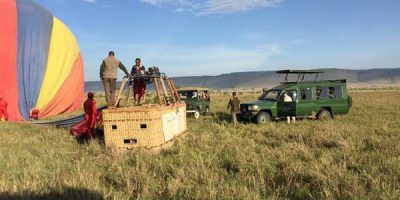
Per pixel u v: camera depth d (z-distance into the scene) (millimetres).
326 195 6070
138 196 6250
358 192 6207
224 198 6090
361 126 14688
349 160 8461
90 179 7070
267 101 18312
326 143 10828
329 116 18828
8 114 22578
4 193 6238
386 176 6977
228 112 23562
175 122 12023
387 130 13344
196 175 7352
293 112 18172
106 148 10188
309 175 7203
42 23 25922
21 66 23906
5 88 22875
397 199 5883
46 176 7492
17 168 8227
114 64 13680
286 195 6426
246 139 11883
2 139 12594
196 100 22141
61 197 6195
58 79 26250
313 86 18719
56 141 12336
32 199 6070
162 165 8266
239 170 7840
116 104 11445
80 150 10562
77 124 14312
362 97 44406
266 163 8133
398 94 56625
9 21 23781
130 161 9086
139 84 13414
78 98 28359
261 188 6715
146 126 10156
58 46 26672
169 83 12992
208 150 10016
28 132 14672
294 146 9820
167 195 6395
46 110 25078
